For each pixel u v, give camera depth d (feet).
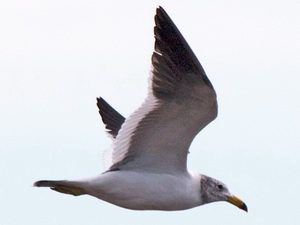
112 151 54.70
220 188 54.65
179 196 52.42
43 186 50.93
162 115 50.96
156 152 52.16
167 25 49.75
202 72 49.08
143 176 52.03
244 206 54.70
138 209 52.70
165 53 50.08
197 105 50.11
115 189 51.70
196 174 53.78
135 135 51.90
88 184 51.31
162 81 50.49
